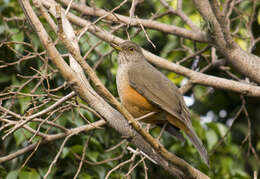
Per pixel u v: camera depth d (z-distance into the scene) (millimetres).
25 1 7324
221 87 10906
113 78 12812
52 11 9812
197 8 10992
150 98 9492
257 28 15234
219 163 12789
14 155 9812
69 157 11328
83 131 10078
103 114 8758
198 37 11664
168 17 14547
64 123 11328
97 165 11414
